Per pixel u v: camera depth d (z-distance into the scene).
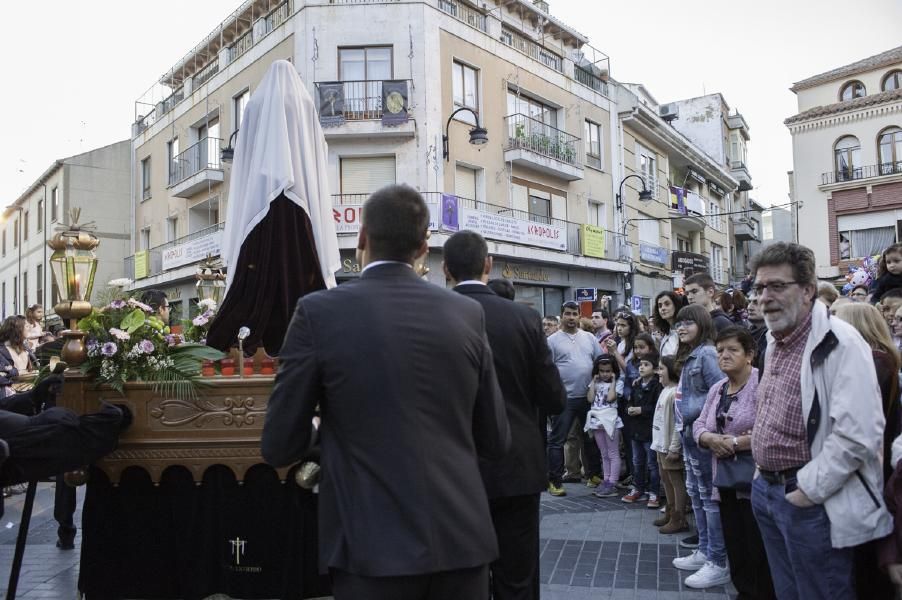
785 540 2.67
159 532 3.38
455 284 3.23
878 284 5.85
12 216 34.09
